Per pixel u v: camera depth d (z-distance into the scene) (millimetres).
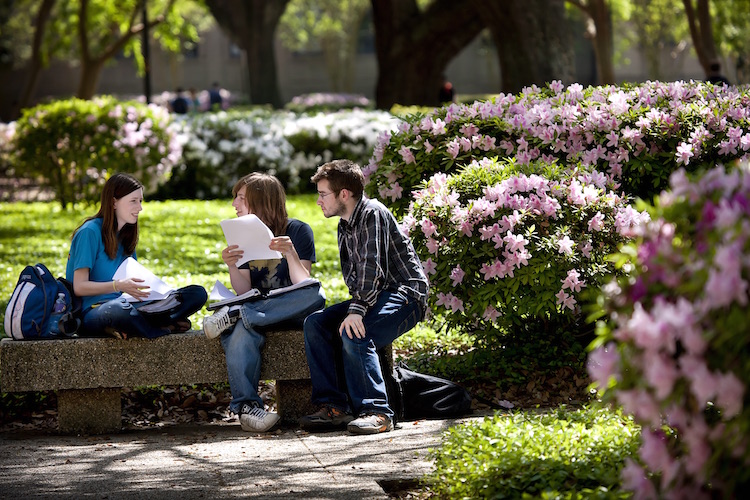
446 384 8688
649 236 4551
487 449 6105
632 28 78312
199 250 17859
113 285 8148
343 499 5934
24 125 24422
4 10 78750
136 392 9445
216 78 92250
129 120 24250
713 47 36938
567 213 9070
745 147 10164
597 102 10523
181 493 6156
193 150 27969
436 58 38000
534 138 10258
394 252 8336
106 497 6082
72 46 77938
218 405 9469
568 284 8883
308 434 8031
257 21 58625
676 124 10227
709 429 4250
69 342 8094
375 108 39062
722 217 4070
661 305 4137
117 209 8445
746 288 3971
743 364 4023
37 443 7812
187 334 8344
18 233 20578
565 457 5898
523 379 9547
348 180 8148
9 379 8039
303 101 76938
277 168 28750
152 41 88750
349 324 8000
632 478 4590
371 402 7953
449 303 9281
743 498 4473
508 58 27219
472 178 9375
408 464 6758
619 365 4387
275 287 8672
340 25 85438
